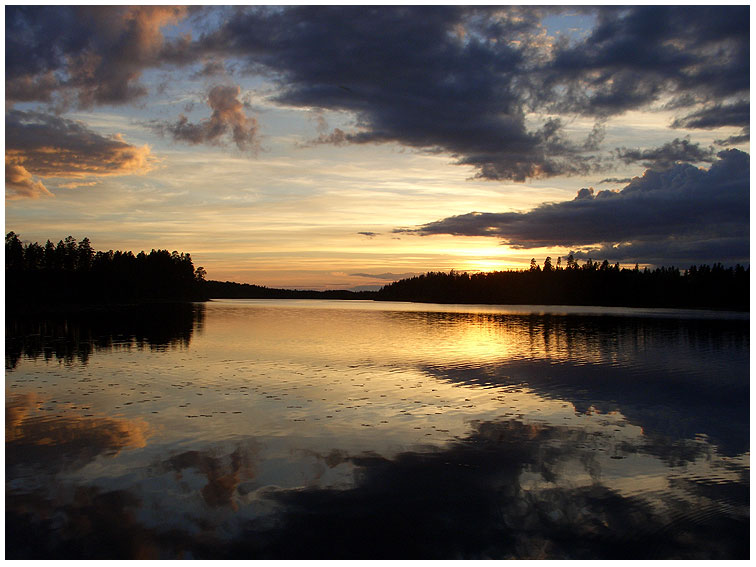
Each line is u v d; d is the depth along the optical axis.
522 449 12.23
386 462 11.30
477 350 29.78
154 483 10.05
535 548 8.02
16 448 11.90
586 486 10.22
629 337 38.19
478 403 16.56
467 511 9.13
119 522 8.56
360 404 16.27
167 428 13.52
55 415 14.62
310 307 97.00
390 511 9.09
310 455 11.65
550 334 40.44
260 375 21.06
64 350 28.03
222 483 10.09
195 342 32.75
